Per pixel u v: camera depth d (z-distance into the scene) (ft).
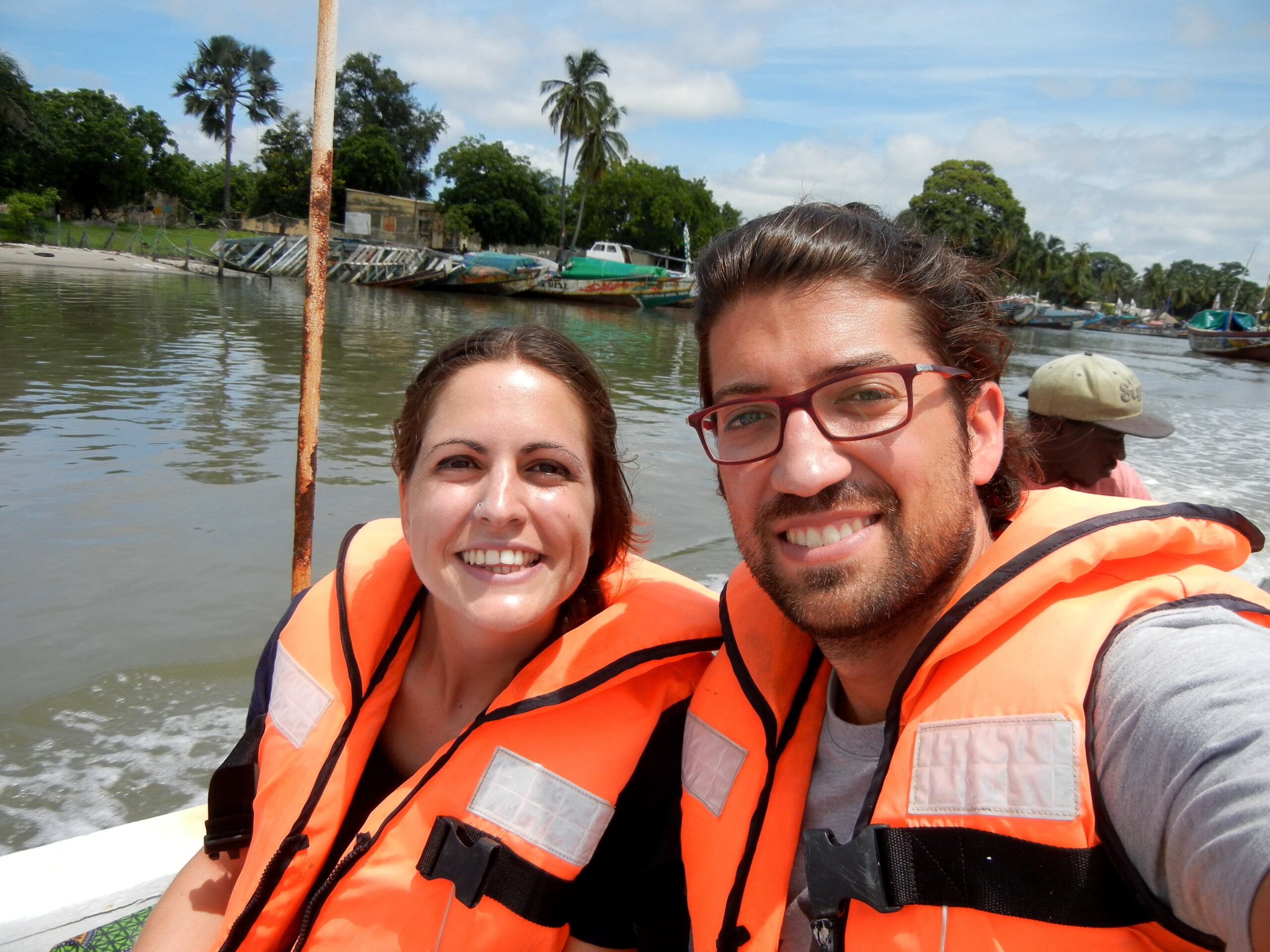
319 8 3.84
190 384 15.56
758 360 1.82
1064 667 1.61
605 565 2.51
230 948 2.17
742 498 1.89
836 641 1.86
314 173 3.92
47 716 4.87
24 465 9.66
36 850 2.89
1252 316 52.65
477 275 49.85
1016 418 2.25
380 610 2.40
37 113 68.08
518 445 2.13
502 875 2.07
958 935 1.59
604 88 60.95
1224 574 1.75
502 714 2.19
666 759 2.28
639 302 51.16
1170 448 15.62
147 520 8.07
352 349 22.48
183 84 74.18
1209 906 1.30
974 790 1.63
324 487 9.43
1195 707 1.39
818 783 2.00
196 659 5.58
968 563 1.91
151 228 72.43
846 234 1.84
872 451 1.76
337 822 2.28
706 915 1.98
